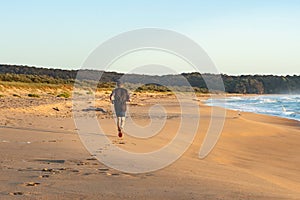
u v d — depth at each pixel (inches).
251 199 218.4
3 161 303.6
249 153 528.1
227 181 275.3
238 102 2736.2
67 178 251.8
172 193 221.8
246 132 754.2
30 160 313.0
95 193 215.0
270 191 253.1
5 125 589.3
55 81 2957.7
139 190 226.2
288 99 3474.4
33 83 2568.9
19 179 244.1
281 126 964.6
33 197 202.4
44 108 977.5
